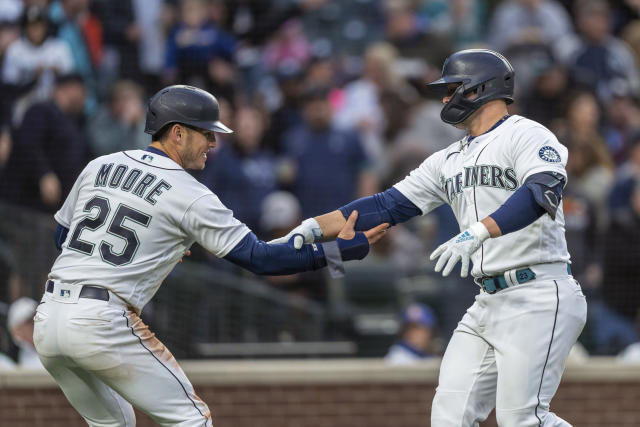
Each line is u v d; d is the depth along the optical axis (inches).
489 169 531.2
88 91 1064.2
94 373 514.9
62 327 506.3
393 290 1027.3
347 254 550.6
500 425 534.0
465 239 493.0
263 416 908.0
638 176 1033.5
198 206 517.7
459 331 563.8
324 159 1071.0
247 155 1078.4
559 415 927.0
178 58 1090.1
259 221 1038.4
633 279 998.4
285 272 541.3
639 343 980.6
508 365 528.7
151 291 528.4
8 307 948.0
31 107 998.4
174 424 526.6
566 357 537.3
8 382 887.7
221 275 985.5
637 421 927.0
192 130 537.3
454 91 552.4
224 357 969.5
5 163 998.4
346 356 995.9
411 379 917.8
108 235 514.0
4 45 1040.8
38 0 1047.6
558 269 533.6
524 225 495.2
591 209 1018.7
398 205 576.4
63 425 893.8
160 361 525.0
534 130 522.0
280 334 991.0
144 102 1075.3
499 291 536.1
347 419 914.1
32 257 964.6
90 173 536.4
